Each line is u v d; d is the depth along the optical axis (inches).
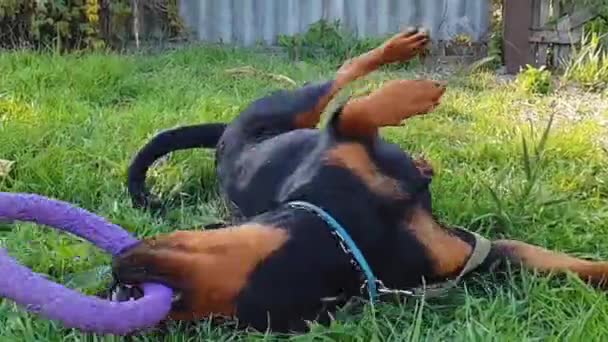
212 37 248.2
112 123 146.6
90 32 221.1
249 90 180.2
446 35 244.7
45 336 88.2
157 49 231.6
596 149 140.8
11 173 124.6
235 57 218.4
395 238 90.1
